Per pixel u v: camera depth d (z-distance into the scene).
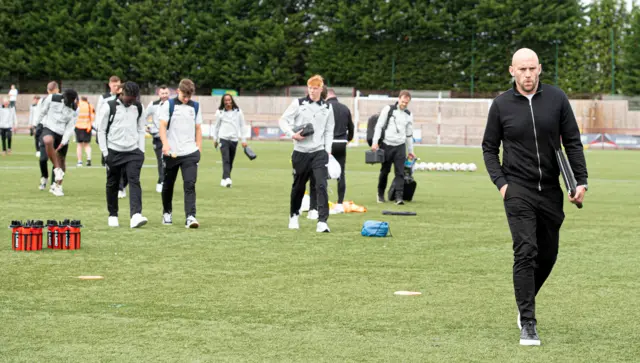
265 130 64.62
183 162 13.87
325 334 7.00
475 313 7.85
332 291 8.82
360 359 6.26
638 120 72.50
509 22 76.62
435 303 8.28
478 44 78.12
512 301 8.41
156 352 6.39
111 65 78.88
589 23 81.12
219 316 7.61
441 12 76.81
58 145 19.23
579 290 9.04
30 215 15.17
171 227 13.91
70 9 79.94
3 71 79.06
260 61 78.38
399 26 77.00
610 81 80.00
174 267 10.16
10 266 10.02
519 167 7.08
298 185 13.71
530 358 6.34
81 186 21.22
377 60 78.94
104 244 11.92
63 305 7.97
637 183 26.16
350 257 11.07
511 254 11.45
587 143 59.38
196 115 13.91
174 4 78.50
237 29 78.06
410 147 19.09
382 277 9.66
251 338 6.84
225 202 18.27
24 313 7.62
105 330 7.04
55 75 80.25
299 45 80.00
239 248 11.74
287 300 8.34
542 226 7.17
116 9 79.00
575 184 6.84
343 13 77.75
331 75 79.38
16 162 30.11
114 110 13.52
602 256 11.39
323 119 13.41
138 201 13.78
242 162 34.19
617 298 8.63
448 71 78.38
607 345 6.77
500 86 77.62
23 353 6.31
